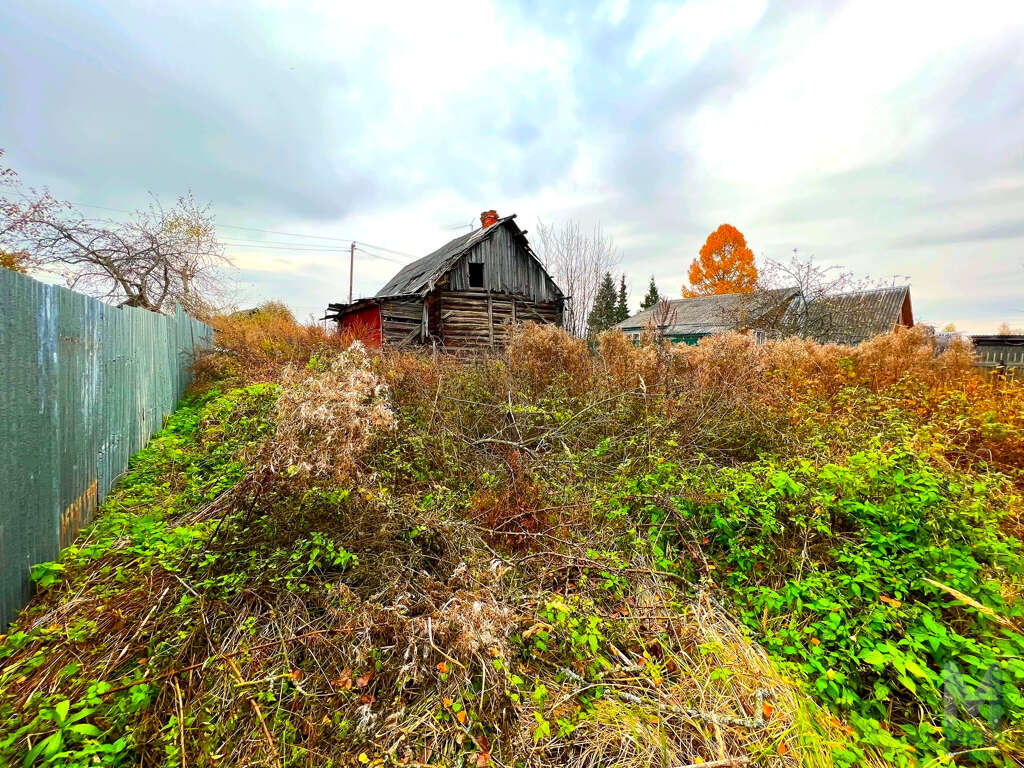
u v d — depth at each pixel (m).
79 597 2.23
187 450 4.62
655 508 3.17
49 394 2.60
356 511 2.48
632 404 5.01
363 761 1.53
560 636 2.06
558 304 17.36
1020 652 1.90
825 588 2.39
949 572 2.32
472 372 6.13
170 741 1.55
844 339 13.01
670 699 1.82
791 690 1.86
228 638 1.97
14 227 9.62
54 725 1.54
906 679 1.80
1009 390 5.03
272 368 7.21
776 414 4.61
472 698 1.74
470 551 2.57
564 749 1.67
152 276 13.29
